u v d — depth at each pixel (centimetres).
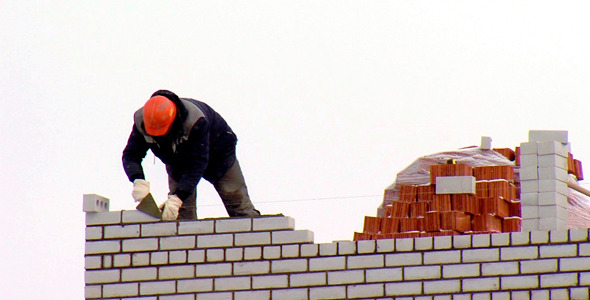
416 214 5303
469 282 4406
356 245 4544
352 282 4516
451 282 4422
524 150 4562
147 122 4850
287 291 4566
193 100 5066
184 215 5191
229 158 5184
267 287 4584
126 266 4716
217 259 4650
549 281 4331
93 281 4719
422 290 4447
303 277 4566
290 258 4591
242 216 4766
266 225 4638
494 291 4375
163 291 4666
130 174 4925
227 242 4659
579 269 4309
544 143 4544
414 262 4475
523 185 4544
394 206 5347
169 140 4897
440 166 5344
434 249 4466
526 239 4388
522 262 4372
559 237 4356
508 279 4369
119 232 4750
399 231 5303
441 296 4422
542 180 4516
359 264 4522
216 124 5116
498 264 4391
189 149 4906
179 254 4688
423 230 5244
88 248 4753
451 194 5244
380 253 4512
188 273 4662
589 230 4331
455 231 5159
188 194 4859
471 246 4431
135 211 4759
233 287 4612
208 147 4962
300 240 4600
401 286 4466
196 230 4694
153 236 4722
